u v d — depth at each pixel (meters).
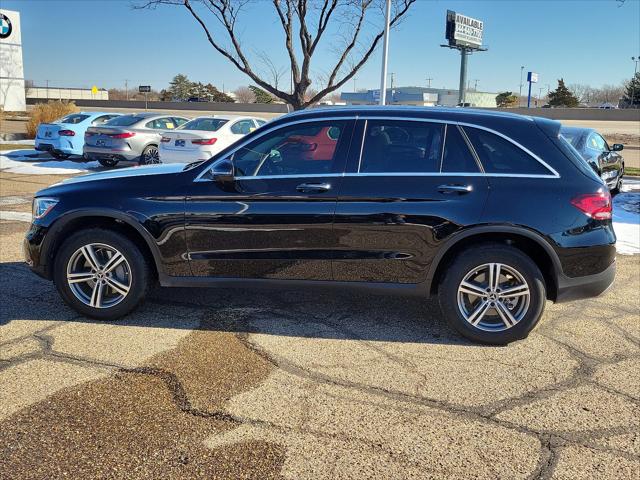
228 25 14.38
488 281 4.41
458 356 4.30
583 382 3.93
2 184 12.88
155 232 4.61
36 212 4.84
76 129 16.92
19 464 2.93
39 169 15.73
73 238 4.70
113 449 3.07
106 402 3.54
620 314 5.27
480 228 4.29
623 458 3.07
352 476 2.89
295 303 5.37
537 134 4.41
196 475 2.88
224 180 4.48
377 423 3.37
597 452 3.12
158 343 4.42
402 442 3.19
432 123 4.48
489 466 2.99
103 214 4.63
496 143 4.41
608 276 4.41
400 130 4.50
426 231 4.34
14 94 38.94
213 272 4.67
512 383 3.90
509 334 4.43
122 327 4.71
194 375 3.92
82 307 4.80
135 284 4.73
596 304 5.54
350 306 5.32
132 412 3.44
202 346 4.39
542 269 4.57
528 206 4.25
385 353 4.33
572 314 5.26
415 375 3.98
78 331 4.62
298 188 4.45
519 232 4.26
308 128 4.59
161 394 3.66
